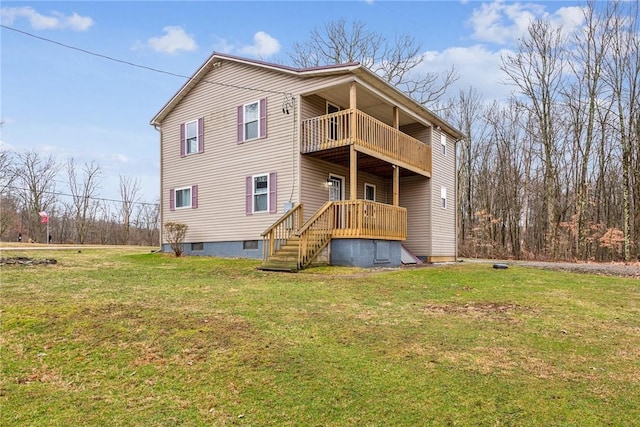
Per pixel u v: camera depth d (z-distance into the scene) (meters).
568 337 5.01
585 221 23.91
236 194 14.70
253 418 3.06
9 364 3.99
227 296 7.06
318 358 4.19
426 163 16.41
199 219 15.85
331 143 12.40
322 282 8.77
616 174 24.77
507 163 28.83
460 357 4.27
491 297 7.40
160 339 4.69
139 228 43.59
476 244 28.48
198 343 4.57
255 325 5.27
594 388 3.57
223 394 3.44
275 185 13.62
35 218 36.12
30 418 3.04
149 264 12.32
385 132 13.68
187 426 2.95
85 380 3.70
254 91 14.42
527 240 27.69
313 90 12.97
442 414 3.10
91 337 4.74
